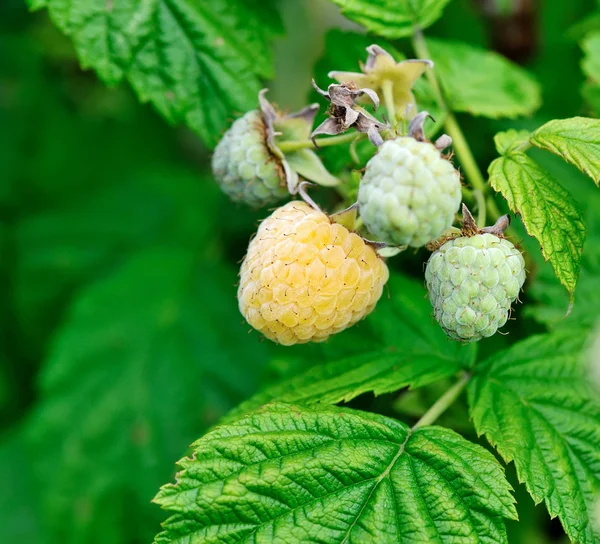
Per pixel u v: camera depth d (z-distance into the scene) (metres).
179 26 0.25
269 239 0.22
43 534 0.29
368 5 0.25
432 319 0.24
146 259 0.31
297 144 0.23
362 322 0.24
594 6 0.29
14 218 0.34
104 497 0.29
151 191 0.34
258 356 0.29
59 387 0.29
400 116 0.22
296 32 0.34
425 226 0.20
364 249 0.22
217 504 0.21
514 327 0.25
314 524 0.21
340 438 0.22
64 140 0.35
